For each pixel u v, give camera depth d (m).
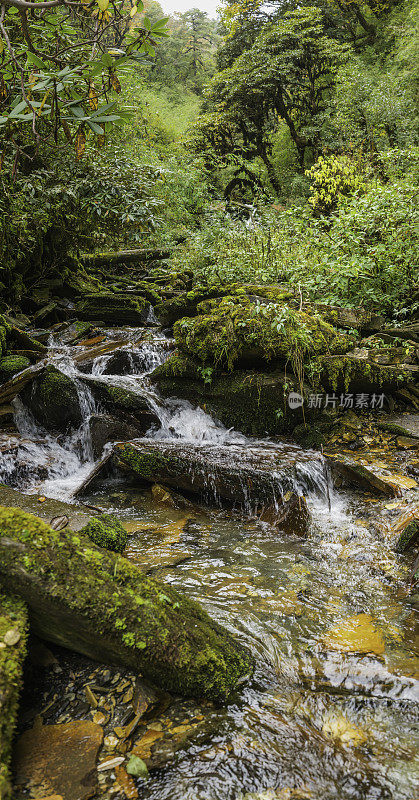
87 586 1.91
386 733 1.77
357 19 23.33
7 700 1.53
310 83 21.41
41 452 4.50
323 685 2.00
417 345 5.48
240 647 2.16
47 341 6.54
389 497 3.75
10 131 2.34
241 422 4.90
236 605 2.52
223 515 3.69
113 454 4.10
